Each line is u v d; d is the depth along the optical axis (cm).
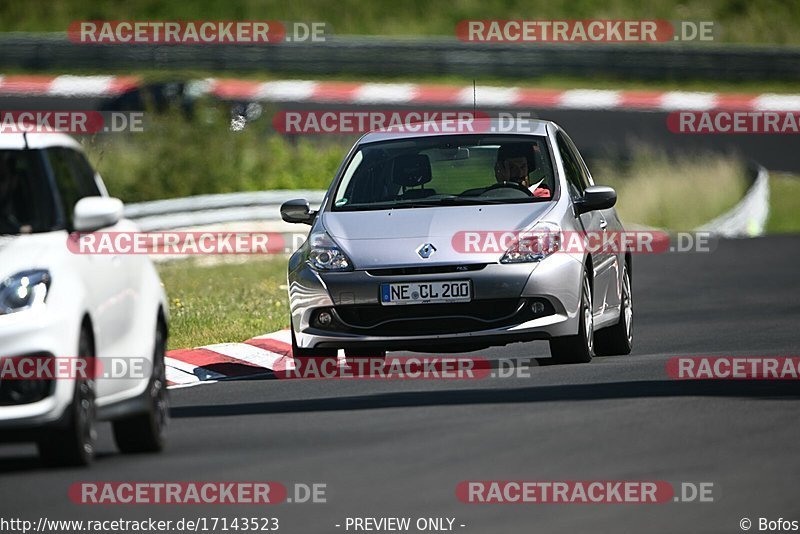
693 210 10275
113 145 9281
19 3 18538
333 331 3981
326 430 3241
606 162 11350
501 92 15012
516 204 4156
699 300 6178
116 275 3070
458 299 3925
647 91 15475
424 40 16075
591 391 3634
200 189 9188
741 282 6781
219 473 2800
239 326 5116
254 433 3256
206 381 4222
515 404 3475
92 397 2908
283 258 7725
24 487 2725
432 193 4259
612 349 4550
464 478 2673
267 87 15038
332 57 15838
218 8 18550
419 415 3381
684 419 3219
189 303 5797
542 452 2889
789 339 4719
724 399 3481
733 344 4647
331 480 2698
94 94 14762
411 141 4416
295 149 9950
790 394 3547
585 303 4088
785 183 11344
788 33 18288
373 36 17988
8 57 15425
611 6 18425
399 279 3941
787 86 15538
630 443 2959
